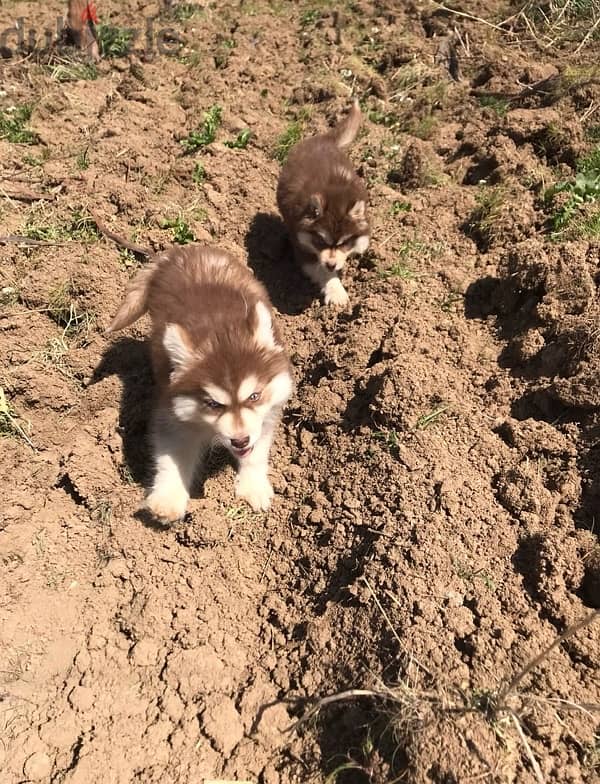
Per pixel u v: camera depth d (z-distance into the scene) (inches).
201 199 42.3
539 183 40.6
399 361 30.9
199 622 26.6
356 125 45.7
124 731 23.7
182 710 24.2
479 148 45.3
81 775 22.6
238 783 22.3
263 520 29.8
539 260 33.1
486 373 31.7
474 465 27.6
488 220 39.0
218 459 32.0
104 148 43.1
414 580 23.9
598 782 19.1
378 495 27.5
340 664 23.7
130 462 31.5
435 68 53.9
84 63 52.9
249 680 24.9
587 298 31.2
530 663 19.4
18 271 35.9
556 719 20.1
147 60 54.9
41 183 40.8
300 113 50.6
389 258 39.5
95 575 28.2
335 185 39.4
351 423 31.5
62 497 30.6
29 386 32.4
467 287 36.4
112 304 35.7
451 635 22.5
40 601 27.3
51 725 24.0
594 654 21.3
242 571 28.2
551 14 56.1
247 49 56.4
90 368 33.8
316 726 22.8
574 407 28.0
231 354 25.2
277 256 42.6
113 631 26.6
